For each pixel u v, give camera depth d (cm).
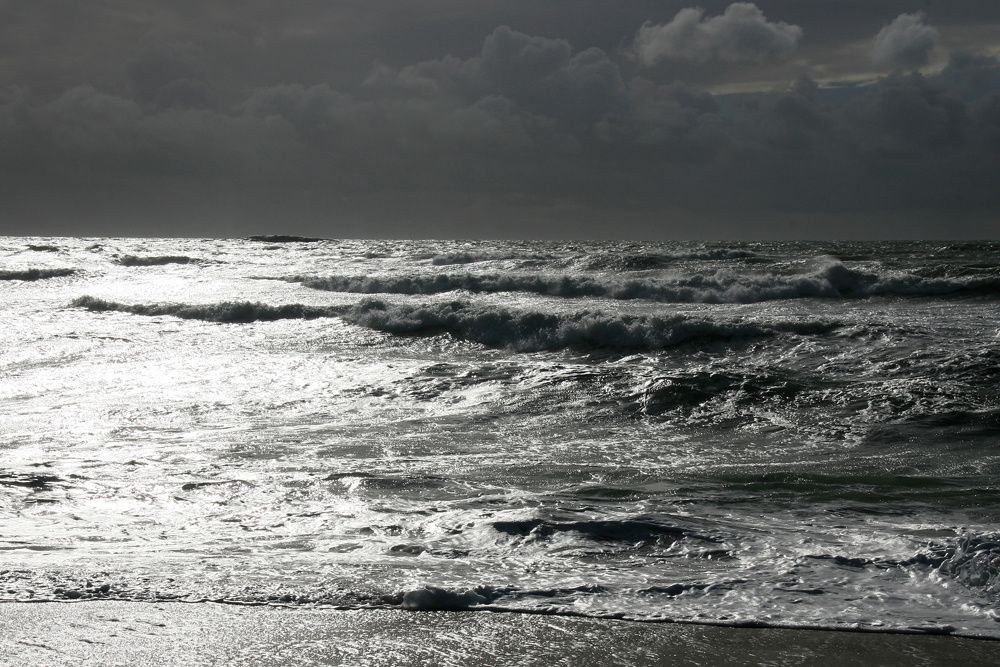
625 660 388
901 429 927
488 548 550
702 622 433
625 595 470
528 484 730
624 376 1189
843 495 684
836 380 1141
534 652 397
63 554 540
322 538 576
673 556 532
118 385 1241
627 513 623
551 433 952
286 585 481
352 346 1612
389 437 933
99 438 930
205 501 674
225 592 471
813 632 420
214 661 385
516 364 1307
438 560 529
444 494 693
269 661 385
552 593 473
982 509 639
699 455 851
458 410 1075
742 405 1046
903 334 1381
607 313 1644
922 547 528
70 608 448
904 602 454
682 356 1415
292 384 1234
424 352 1554
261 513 640
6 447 887
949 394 1037
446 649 400
